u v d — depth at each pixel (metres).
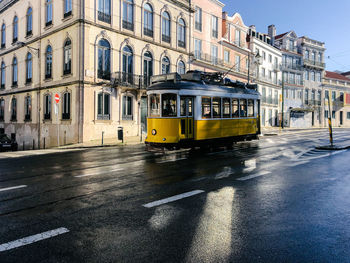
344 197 5.73
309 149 14.20
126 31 22.36
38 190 6.24
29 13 25.91
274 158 11.08
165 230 4.00
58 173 8.23
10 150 19.77
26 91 26.33
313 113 54.47
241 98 15.09
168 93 11.71
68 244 3.54
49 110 23.20
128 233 3.89
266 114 45.53
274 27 49.75
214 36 33.09
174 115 11.65
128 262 3.11
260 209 4.95
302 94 52.47
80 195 5.83
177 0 26.70
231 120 14.27
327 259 3.20
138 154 12.69
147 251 3.36
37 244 3.54
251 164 9.66
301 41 52.72
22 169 8.95
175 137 11.57
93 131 20.08
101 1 20.61
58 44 21.77
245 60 39.81
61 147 16.81
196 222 4.31
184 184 6.76
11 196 5.75
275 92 47.66
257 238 3.75
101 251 3.36
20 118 27.52
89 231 3.96
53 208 4.99
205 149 14.24
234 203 5.28
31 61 25.70
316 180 7.25
